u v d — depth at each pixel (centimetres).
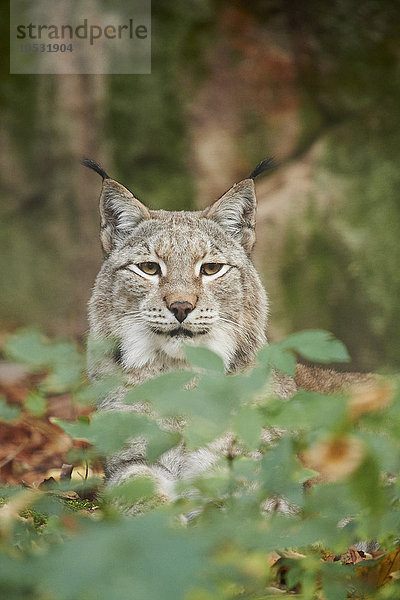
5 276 1883
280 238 1684
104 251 923
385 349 1677
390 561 454
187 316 824
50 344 353
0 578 223
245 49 1769
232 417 321
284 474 365
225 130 1755
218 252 871
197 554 220
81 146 1777
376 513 279
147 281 852
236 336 872
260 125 1758
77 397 399
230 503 397
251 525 321
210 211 909
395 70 1777
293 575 406
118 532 224
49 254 1845
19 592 280
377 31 1800
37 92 1786
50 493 496
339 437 279
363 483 276
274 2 1791
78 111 1767
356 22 1795
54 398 1189
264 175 1738
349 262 1689
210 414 305
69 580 209
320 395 323
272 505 670
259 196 1716
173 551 218
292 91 1764
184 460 762
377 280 1686
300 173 1730
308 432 365
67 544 223
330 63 1780
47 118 1783
